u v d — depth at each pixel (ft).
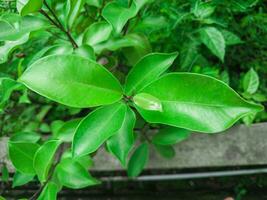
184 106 0.74
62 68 0.75
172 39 1.33
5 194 1.66
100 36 1.10
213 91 0.71
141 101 0.75
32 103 1.53
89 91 0.77
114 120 0.79
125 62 1.44
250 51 1.49
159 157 1.41
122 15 0.98
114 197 1.78
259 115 1.40
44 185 1.04
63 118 1.57
